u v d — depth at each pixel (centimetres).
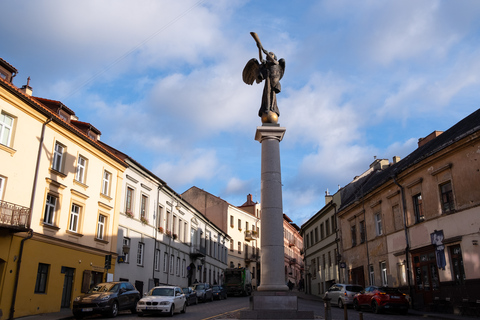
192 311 2330
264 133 1648
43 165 2114
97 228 2580
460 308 2006
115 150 2970
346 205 3625
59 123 2220
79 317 1875
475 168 1984
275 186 1579
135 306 2097
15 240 1900
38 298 2006
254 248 7081
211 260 5262
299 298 4159
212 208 6359
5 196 1861
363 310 2355
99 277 2545
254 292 1481
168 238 3731
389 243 2795
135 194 3108
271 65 1786
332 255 4081
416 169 2456
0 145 1848
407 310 2156
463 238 2030
